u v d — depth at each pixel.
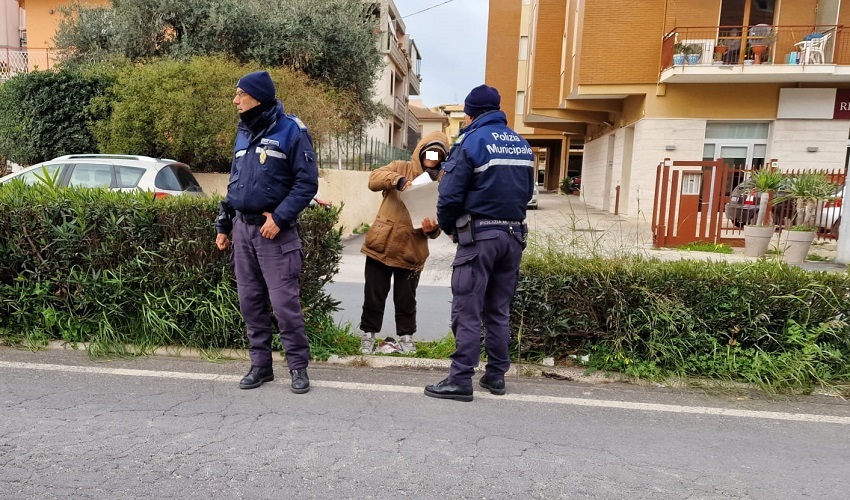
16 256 4.44
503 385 3.82
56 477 2.66
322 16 15.36
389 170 4.27
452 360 3.71
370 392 3.80
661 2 16.56
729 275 4.05
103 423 3.23
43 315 4.48
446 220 3.59
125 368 4.12
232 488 2.60
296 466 2.80
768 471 2.84
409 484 2.67
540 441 3.13
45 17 24.05
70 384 3.79
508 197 3.54
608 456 2.97
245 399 3.62
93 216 4.40
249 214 3.56
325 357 4.39
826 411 3.60
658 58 16.70
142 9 14.08
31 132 11.85
